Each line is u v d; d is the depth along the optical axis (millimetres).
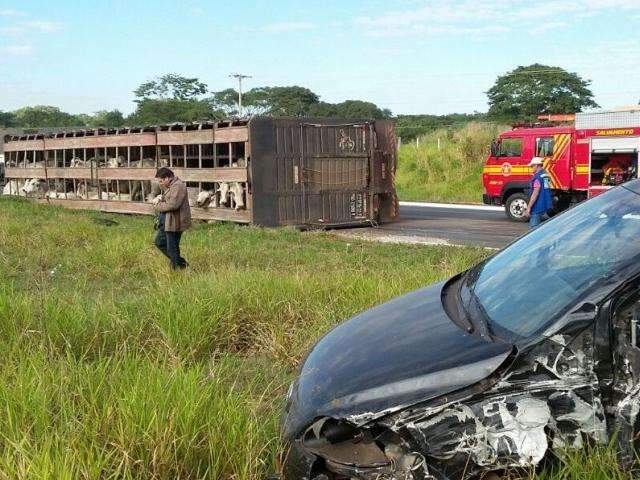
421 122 73562
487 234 17359
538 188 14883
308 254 13719
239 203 19031
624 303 2943
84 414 4188
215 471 3842
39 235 15688
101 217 22484
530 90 59688
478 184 32875
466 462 2881
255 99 88812
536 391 2889
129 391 4398
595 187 19281
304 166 18938
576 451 2836
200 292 7617
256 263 12617
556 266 3627
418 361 3166
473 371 2965
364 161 19703
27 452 3650
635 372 2904
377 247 14930
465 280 4262
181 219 11227
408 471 2926
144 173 22594
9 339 6234
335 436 3117
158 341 6465
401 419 2961
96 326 6586
